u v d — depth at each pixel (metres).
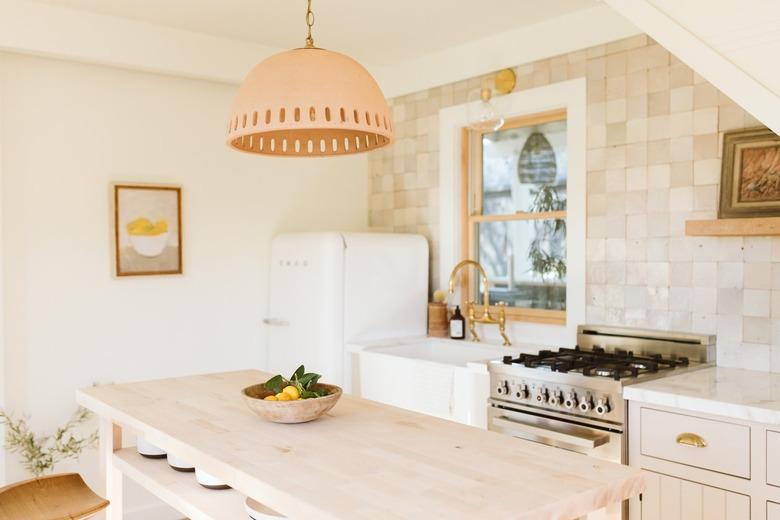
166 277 4.22
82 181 3.92
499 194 4.36
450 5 3.61
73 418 3.88
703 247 3.24
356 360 4.09
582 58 3.71
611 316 3.60
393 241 4.35
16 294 3.72
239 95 1.94
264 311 4.63
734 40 1.97
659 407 2.68
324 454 1.89
